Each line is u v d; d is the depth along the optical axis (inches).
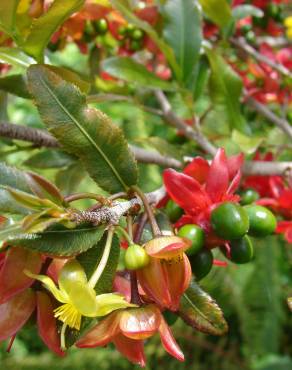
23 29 5.3
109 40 8.8
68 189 6.8
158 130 12.3
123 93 7.8
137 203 4.1
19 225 3.5
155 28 7.8
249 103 8.8
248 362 15.6
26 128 5.6
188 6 7.1
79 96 4.2
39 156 6.9
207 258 4.7
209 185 4.8
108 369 14.3
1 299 3.6
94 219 3.7
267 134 10.2
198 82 7.7
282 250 15.9
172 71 7.3
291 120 10.0
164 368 15.0
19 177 3.9
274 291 14.8
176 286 3.8
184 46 7.1
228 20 7.9
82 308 3.4
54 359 14.3
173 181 4.7
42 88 4.2
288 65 9.7
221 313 4.3
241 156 5.1
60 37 7.1
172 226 4.8
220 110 7.6
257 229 4.9
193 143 8.4
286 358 14.9
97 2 6.4
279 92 9.0
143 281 3.8
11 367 14.1
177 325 15.2
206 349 16.0
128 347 3.8
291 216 6.2
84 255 3.8
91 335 3.6
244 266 14.6
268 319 15.2
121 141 4.3
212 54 7.3
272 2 9.7
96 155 4.3
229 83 7.3
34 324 4.0
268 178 6.7
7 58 4.9
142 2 8.2
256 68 8.8
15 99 16.0
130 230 3.9
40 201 3.5
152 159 6.7
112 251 3.9
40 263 3.7
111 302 3.5
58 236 3.6
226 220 4.5
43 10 5.4
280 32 10.2
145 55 9.7
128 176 4.4
